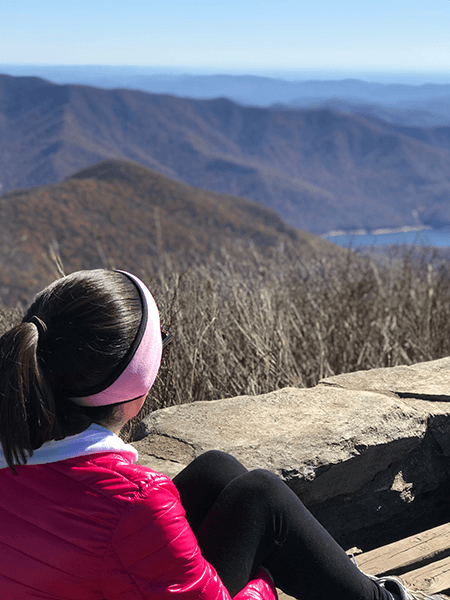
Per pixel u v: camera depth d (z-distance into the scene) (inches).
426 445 83.9
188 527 37.1
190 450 74.6
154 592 35.9
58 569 35.2
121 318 35.9
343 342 148.9
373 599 49.3
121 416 39.2
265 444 75.0
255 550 46.9
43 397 34.0
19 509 35.5
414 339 152.9
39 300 37.2
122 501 35.4
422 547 72.2
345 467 75.9
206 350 124.3
